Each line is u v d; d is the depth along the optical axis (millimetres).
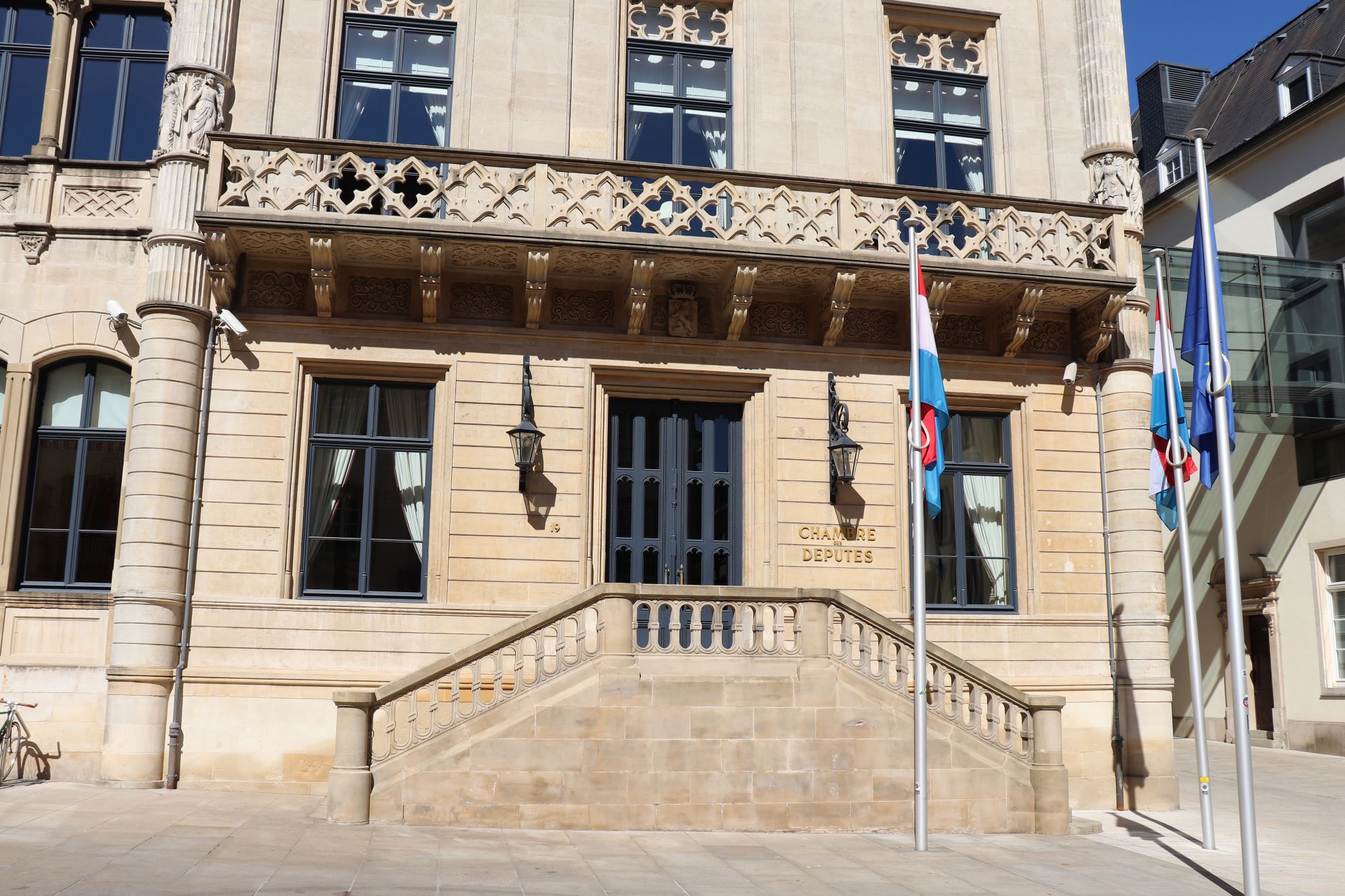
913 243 11766
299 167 12641
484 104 13930
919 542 10883
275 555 12594
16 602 12492
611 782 10727
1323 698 20578
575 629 11695
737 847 10039
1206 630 23922
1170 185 27781
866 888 8625
